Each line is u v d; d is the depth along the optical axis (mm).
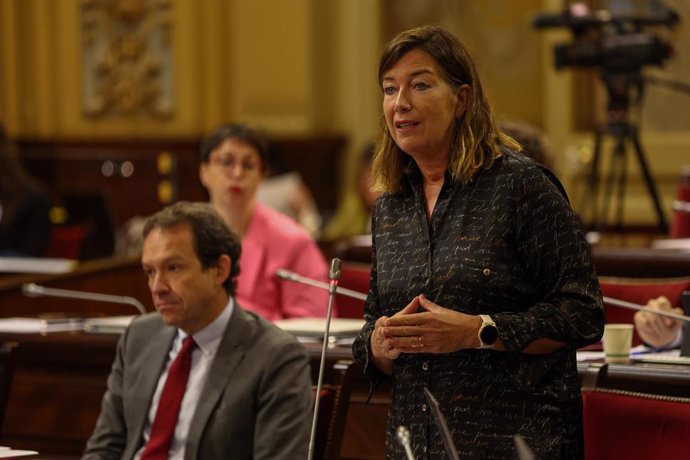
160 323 8281
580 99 21656
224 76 24844
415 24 23844
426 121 6133
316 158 23844
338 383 8102
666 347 8258
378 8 23984
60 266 14289
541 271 6039
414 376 6234
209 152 11312
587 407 7043
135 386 8086
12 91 25562
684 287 9141
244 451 7750
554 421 6016
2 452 7574
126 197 18094
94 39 25250
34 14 25469
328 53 24266
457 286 6043
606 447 6902
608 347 7867
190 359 7969
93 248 17922
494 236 6027
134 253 16859
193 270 7848
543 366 5996
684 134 20422
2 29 25469
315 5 24062
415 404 6211
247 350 7887
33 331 9844
